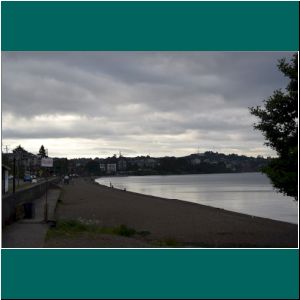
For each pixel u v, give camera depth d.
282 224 28.30
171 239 19.06
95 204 44.38
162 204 45.88
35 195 40.19
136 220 28.88
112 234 19.38
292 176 16.11
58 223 20.83
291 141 16.72
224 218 31.16
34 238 16.06
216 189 95.31
